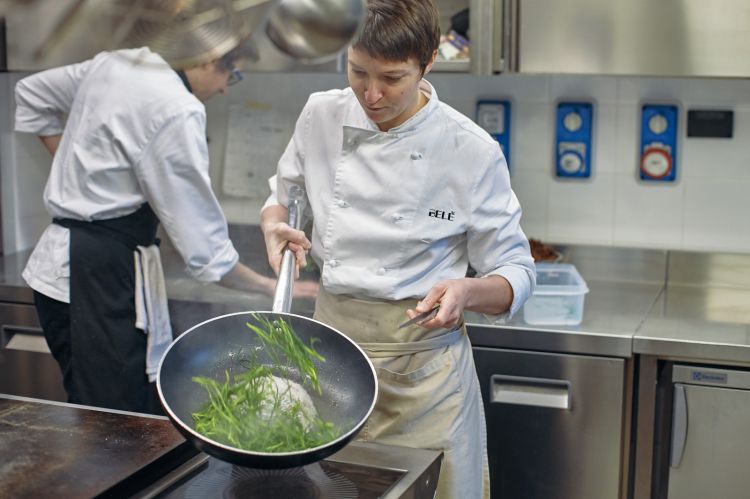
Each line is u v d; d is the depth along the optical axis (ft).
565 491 7.45
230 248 7.44
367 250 5.65
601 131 8.94
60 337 7.41
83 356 7.18
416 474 4.18
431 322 5.05
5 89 9.78
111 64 7.00
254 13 3.16
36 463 4.13
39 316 7.41
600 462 7.32
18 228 10.10
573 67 7.80
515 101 9.07
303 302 8.13
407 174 5.54
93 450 4.27
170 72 6.92
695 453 7.19
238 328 4.50
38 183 10.25
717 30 7.51
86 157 6.98
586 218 9.13
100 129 6.90
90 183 6.99
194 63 3.37
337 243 5.71
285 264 5.17
